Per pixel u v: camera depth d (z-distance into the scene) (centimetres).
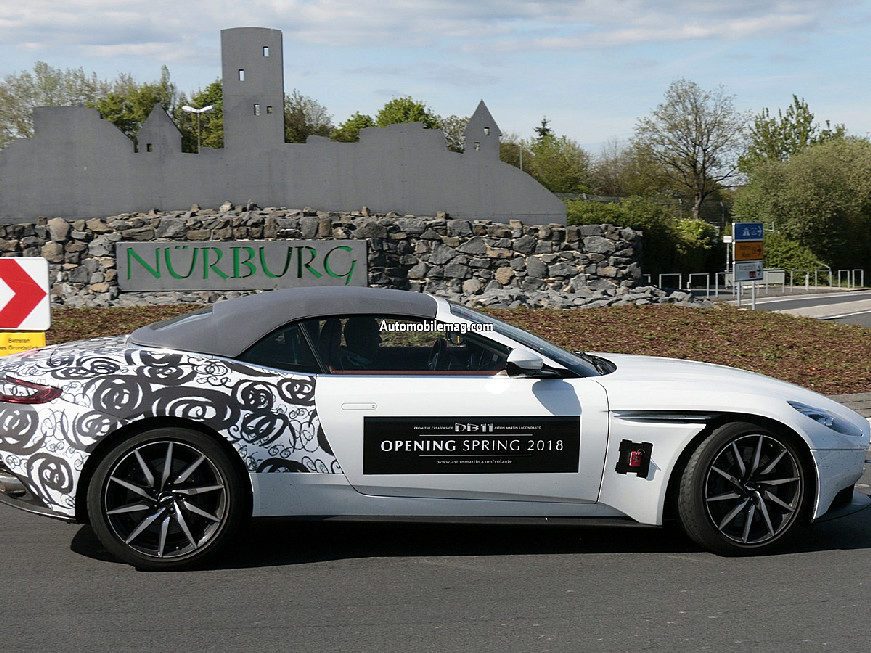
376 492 461
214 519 446
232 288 1698
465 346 480
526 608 404
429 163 1812
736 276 1902
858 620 392
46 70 6056
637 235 1795
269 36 1784
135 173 1769
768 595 422
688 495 470
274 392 452
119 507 439
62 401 439
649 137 5647
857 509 500
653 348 1225
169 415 438
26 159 1745
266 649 358
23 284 694
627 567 461
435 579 441
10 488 446
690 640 369
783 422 472
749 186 5281
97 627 379
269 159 1797
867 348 1289
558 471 466
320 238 1725
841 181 4822
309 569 454
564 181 6969
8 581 435
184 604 406
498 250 1770
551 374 475
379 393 459
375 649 358
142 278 1689
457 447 460
